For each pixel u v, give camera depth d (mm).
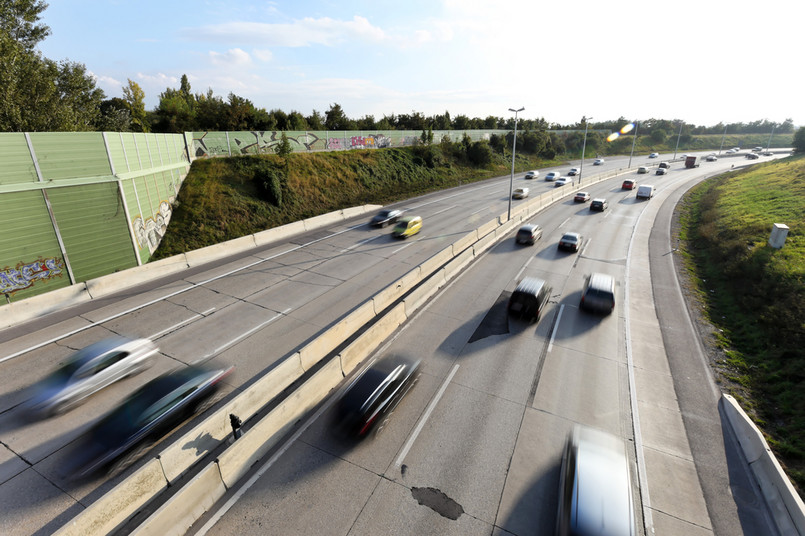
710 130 146375
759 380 13742
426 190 53438
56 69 27812
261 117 48281
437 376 13812
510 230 34969
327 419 11562
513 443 10844
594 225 36469
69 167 20641
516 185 59906
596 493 7875
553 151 95125
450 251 26156
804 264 19266
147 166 27375
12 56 24938
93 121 34125
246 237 28266
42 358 14398
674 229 34938
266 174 37750
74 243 21234
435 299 20156
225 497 8953
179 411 10992
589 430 10039
